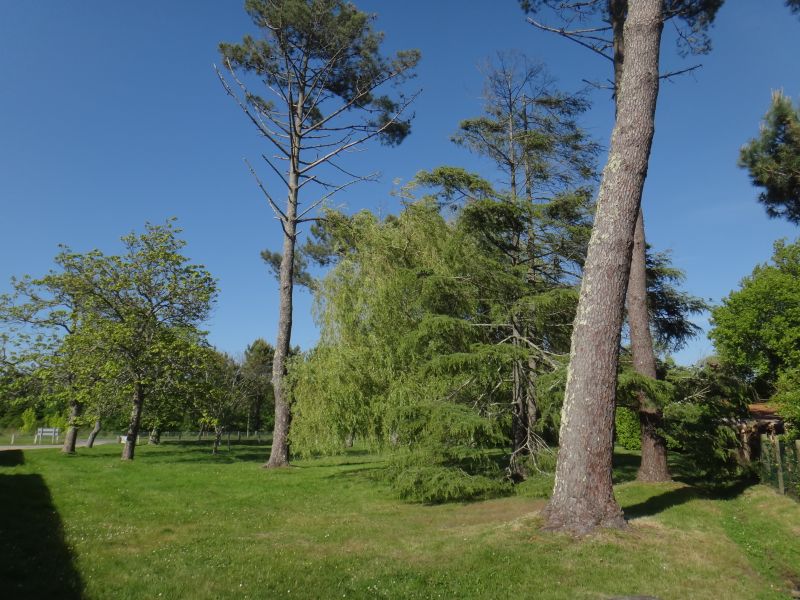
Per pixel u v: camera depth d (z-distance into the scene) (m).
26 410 42.34
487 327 15.35
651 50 9.23
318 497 13.66
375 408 15.04
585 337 8.53
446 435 12.98
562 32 11.91
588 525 7.89
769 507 10.79
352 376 16.55
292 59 23.45
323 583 6.02
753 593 6.00
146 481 15.91
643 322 13.97
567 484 8.22
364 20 22.62
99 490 13.36
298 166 23.97
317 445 17.19
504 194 17.48
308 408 17.47
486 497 13.02
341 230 19.59
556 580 6.15
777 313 21.53
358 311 17.12
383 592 5.77
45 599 5.17
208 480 16.69
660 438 13.91
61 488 13.20
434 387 13.98
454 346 14.80
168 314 26.34
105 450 30.69
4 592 5.22
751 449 15.91
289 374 18.92
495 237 16.05
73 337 24.06
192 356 25.97
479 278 15.40
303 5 21.34
